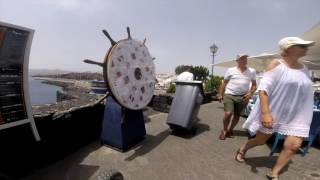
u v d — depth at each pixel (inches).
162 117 305.6
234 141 214.5
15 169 131.9
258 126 146.9
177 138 217.8
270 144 206.4
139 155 176.2
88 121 195.3
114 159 168.2
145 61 189.9
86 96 265.1
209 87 537.0
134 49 179.0
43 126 149.5
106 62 156.2
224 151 189.6
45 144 152.3
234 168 159.6
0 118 89.7
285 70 133.2
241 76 209.8
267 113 135.0
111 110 183.8
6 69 90.9
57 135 161.8
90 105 194.4
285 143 140.2
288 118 136.5
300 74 132.6
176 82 233.0
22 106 98.3
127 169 154.3
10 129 127.1
